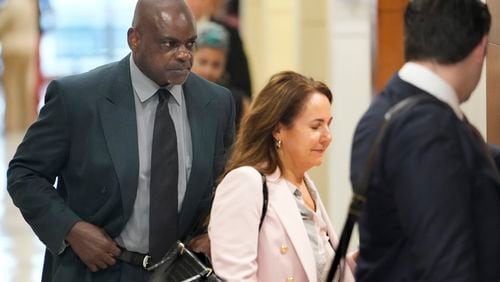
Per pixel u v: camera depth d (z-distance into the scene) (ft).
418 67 9.35
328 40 25.86
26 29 59.62
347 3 23.68
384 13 22.20
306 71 26.76
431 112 8.95
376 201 9.21
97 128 13.75
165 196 13.66
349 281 12.23
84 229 13.57
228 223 11.87
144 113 13.94
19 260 29.43
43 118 13.87
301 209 12.28
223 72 26.81
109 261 13.60
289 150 12.23
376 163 9.15
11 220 35.14
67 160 13.96
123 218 13.66
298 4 26.91
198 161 14.01
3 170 44.21
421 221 8.67
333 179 24.29
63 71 79.97
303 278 11.95
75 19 81.30
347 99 23.90
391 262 9.18
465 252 8.60
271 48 34.65
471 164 8.90
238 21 32.58
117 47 82.17
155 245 13.61
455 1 9.21
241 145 12.44
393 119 9.05
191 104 14.25
